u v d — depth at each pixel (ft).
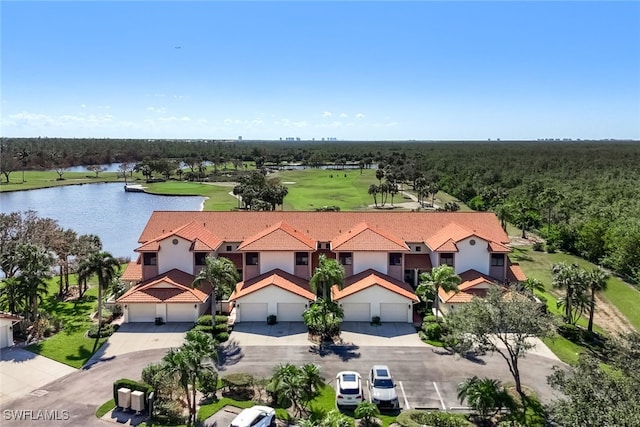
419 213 201.05
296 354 136.15
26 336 144.56
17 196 496.64
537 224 332.80
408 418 101.55
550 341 147.54
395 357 135.03
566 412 73.51
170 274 168.45
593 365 81.56
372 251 172.35
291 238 174.91
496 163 654.94
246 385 113.09
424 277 161.07
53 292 189.98
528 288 171.32
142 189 534.78
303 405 108.37
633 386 72.64
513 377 123.54
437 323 148.77
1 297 172.24
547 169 571.28
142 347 139.95
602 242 255.50
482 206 385.50
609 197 369.09
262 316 160.66
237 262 183.42
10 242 187.21
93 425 100.27
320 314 143.54
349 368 128.06
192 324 157.89
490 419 104.32
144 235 188.96
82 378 120.88
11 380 119.34
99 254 148.36
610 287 216.95
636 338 93.25
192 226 184.96
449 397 113.70
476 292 164.25
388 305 160.76
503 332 111.55
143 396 105.09
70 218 372.99
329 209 345.72
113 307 168.45
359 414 100.42
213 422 101.04
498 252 174.50
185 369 97.04
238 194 426.92
